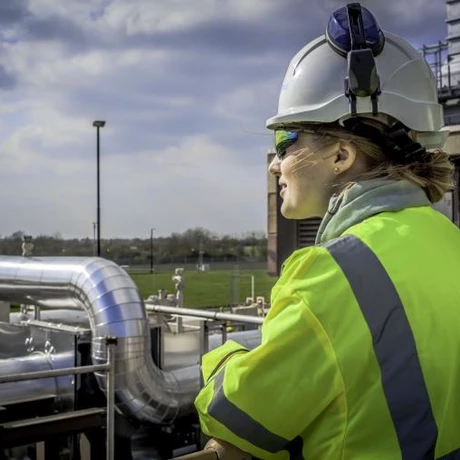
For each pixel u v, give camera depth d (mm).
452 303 1287
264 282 22375
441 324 1251
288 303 1289
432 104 1594
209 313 6879
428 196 1618
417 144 1517
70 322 7750
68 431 5516
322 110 1506
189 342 8289
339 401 1226
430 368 1209
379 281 1266
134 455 6660
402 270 1289
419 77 1584
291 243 13844
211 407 1292
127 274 6254
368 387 1214
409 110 1523
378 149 1507
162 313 8172
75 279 6227
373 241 1330
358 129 1497
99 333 5848
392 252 1315
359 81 1439
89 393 5930
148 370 5961
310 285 1270
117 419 5938
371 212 1432
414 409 1192
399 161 1517
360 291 1255
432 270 1320
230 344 1486
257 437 1258
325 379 1221
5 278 6875
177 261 57250
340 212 1458
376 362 1215
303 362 1233
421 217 1440
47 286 6492
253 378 1248
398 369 1204
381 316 1234
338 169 1524
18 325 6883
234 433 1265
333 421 1239
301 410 1234
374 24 1540
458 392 1236
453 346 1244
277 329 1258
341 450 1219
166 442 6617
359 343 1219
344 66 1524
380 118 1512
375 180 1471
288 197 1604
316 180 1550
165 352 8117
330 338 1229
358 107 1471
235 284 20656
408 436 1190
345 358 1214
